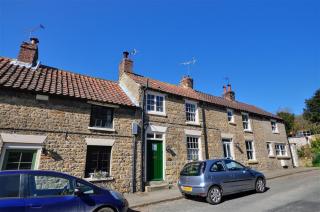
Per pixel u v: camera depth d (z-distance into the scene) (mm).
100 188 6074
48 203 5164
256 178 10188
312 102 41156
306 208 7141
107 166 10727
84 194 5660
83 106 10578
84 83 12523
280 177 15336
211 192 8523
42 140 9109
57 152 9352
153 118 12961
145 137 12312
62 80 11656
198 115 15430
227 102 19875
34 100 9375
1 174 5105
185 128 14312
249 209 7422
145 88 13078
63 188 5570
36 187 5289
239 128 18375
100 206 5734
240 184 9461
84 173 9820
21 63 11422
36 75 10922
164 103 13859
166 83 17078
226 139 17062
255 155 18891
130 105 11914
